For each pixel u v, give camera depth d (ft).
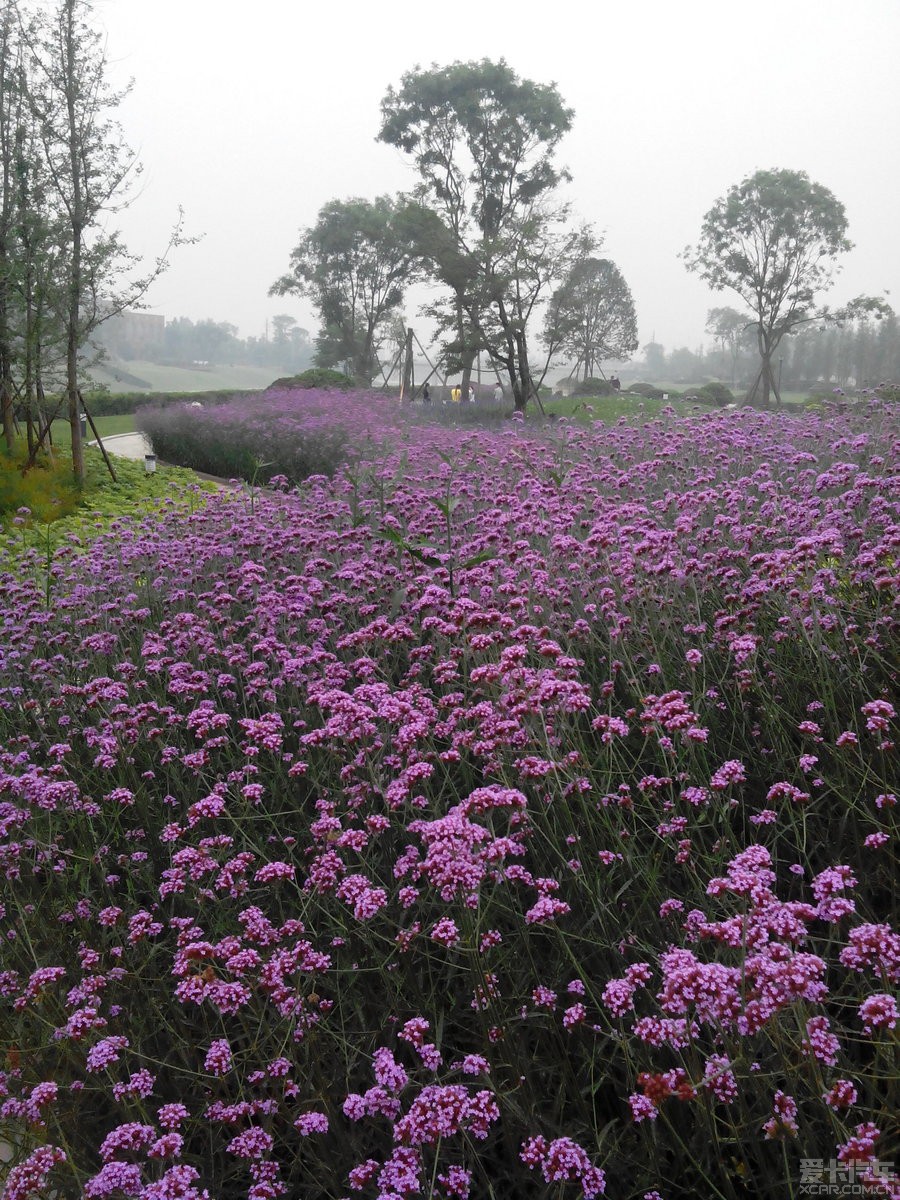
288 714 14.64
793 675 11.98
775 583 13.06
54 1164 7.22
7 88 49.24
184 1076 8.52
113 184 51.03
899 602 11.89
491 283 107.86
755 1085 6.50
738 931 6.40
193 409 76.84
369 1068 8.29
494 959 8.62
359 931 8.93
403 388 118.73
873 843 8.13
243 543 23.90
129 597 21.52
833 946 8.01
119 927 10.42
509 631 13.44
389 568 19.38
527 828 9.52
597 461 29.25
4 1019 9.29
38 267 49.60
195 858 9.86
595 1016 8.05
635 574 15.65
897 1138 6.10
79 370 53.11
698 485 22.86
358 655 16.34
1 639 20.06
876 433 27.86
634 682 12.57
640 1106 6.30
